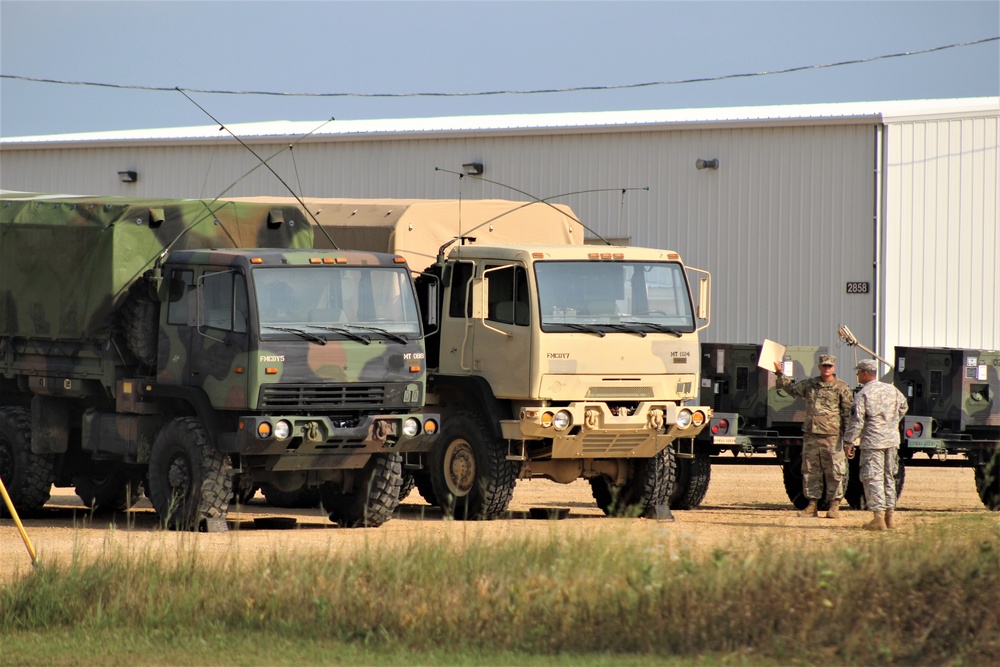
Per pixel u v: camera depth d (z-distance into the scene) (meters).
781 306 110.31
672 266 67.81
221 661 36.53
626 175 115.88
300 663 36.19
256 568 44.56
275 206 66.69
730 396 77.62
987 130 107.69
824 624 37.72
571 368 64.94
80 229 63.75
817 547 47.84
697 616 38.31
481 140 120.50
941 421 76.25
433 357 69.19
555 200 118.38
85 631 40.16
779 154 110.50
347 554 47.38
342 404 59.75
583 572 41.66
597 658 36.25
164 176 132.75
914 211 107.75
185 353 60.78
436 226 73.31
